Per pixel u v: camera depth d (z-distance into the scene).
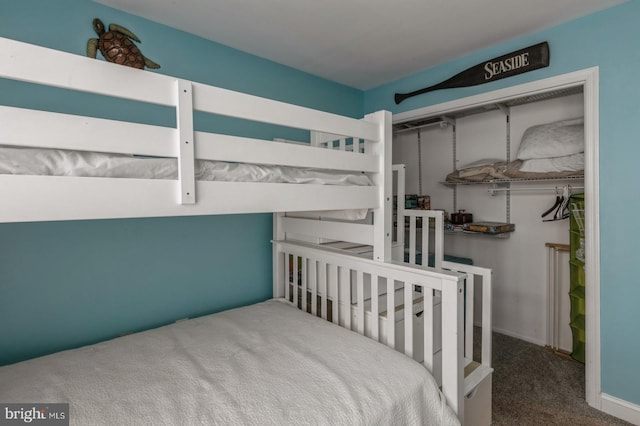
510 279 2.96
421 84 2.68
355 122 1.49
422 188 3.56
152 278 1.92
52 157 0.85
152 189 0.98
